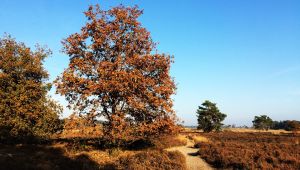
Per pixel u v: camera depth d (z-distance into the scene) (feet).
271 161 68.33
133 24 88.58
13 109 93.30
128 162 63.57
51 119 98.53
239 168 65.31
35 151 78.07
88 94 78.23
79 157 69.21
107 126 82.84
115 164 63.26
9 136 95.25
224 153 77.82
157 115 87.15
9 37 101.65
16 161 51.21
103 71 79.25
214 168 68.33
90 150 86.43
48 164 53.47
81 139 103.45
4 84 97.30
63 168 54.54
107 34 86.28
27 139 97.96
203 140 156.04
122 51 88.17
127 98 79.66
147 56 84.94
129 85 79.97
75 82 81.76
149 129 82.69
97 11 89.45
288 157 69.46
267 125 407.85
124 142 97.09
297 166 62.44
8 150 78.74
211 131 295.28
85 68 82.58
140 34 89.04
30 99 98.27
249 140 165.78
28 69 99.30
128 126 82.23
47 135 99.45
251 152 79.36
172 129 86.48
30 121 97.86
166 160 65.21
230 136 209.15
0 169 45.44
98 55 88.28
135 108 80.79
